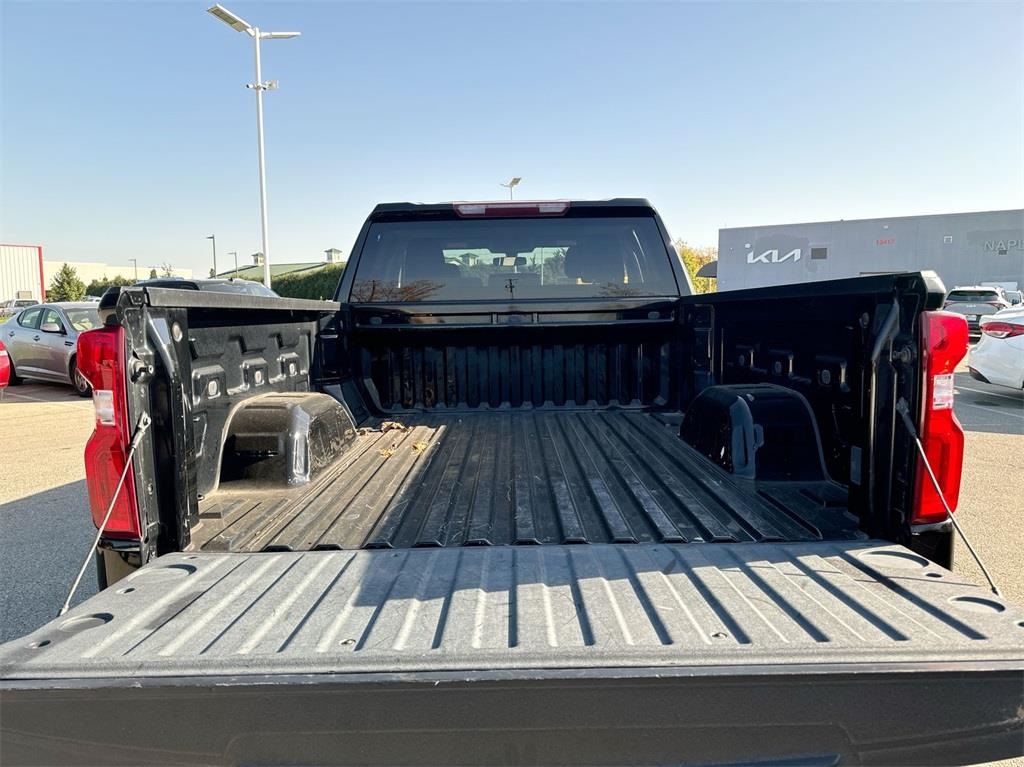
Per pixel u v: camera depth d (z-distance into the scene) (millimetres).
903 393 1780
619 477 2547
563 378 3750
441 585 1602
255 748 1233
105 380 1729
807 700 1214
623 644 1289
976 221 24062
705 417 2820
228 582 1637
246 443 2385
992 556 4043
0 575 4051
